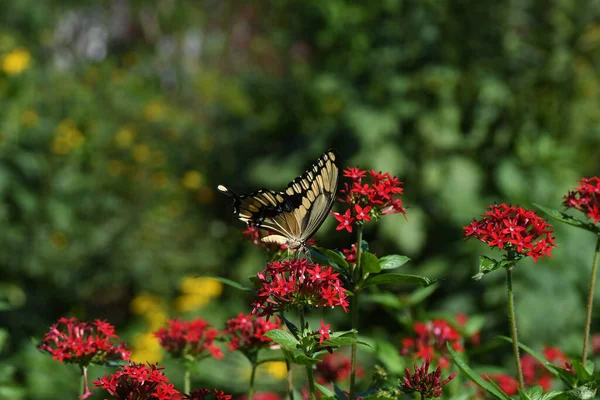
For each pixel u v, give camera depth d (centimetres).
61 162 897
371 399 268
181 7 1755
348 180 771
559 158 745
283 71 1065
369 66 815
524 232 257
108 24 1706
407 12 811
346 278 274
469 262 697
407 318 400
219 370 711
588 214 273
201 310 872
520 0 809
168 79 1510
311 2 852
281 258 319
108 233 933
